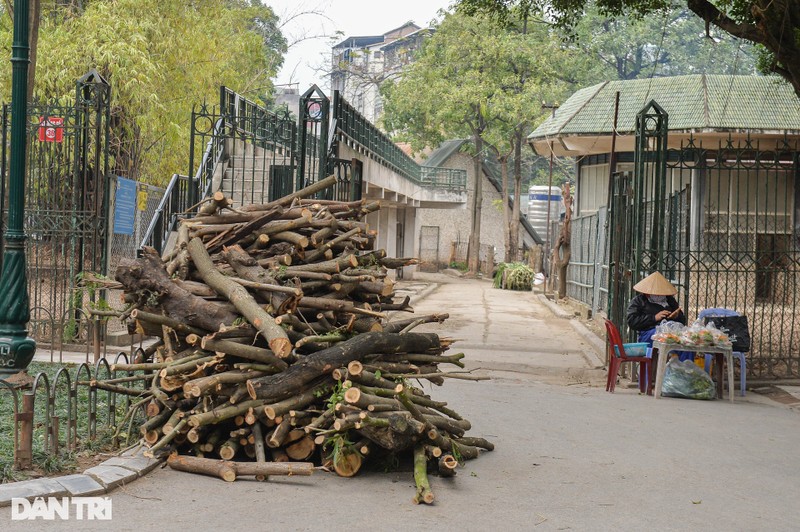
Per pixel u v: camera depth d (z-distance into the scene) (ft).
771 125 72.33
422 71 162.91
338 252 26.45
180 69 81.25
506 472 23.68
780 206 71.05
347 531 17.92
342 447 21.99
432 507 20.02
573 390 39.99
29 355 31.91
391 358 25.00
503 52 152.15
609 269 48.78
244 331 22.84
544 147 92.58
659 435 29.76
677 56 172.14
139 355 26.14
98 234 45.39
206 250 24.62
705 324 39.99
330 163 49.08
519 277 130.31
